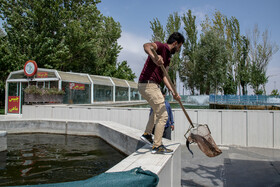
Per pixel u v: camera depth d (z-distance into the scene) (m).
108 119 8.42
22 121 8.78
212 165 4.43
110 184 1.58
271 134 6.08
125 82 24.30
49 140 7.37
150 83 2.82
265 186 3.28
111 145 6.49
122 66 35.19
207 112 6.55
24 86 14.03
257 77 28.17
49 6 22.50
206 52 30.62
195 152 5.56
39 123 8.91
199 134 2.97
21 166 4.43
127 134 5.44
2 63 19.02
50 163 4.66
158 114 2.94
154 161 2.54
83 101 15.49
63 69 24.67
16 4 22.95
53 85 13.20
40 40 21.05
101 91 18.20
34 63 13.40
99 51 31.44
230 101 19.83
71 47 23.33
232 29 31.34
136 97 27.12
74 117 9.20
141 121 7.56
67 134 8.43
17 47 21.22
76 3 25.89
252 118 6.24
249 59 29.97
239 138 6.30
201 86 33.91
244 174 3.85
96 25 26.77
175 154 3.07
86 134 8.14
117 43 33.50
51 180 3.64
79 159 5.01
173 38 2.84
